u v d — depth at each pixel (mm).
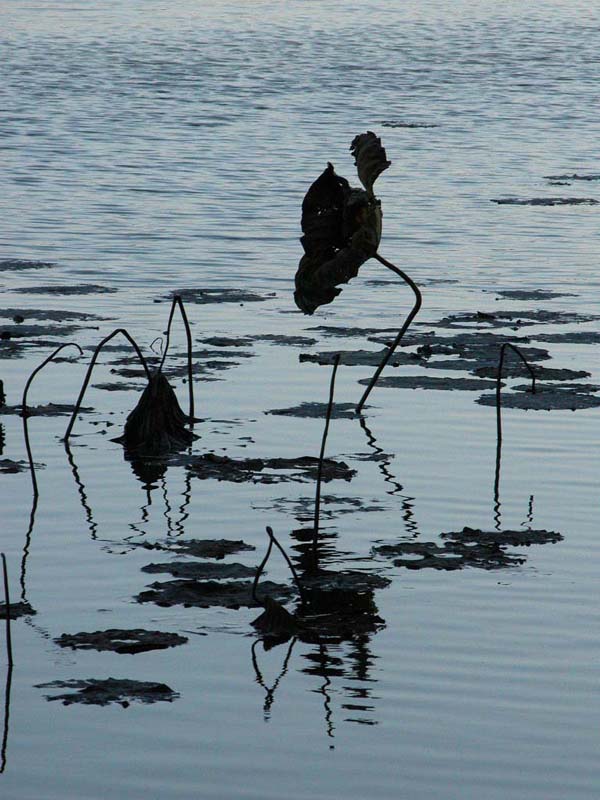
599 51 84250
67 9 106875
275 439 15328
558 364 19000
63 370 18250
